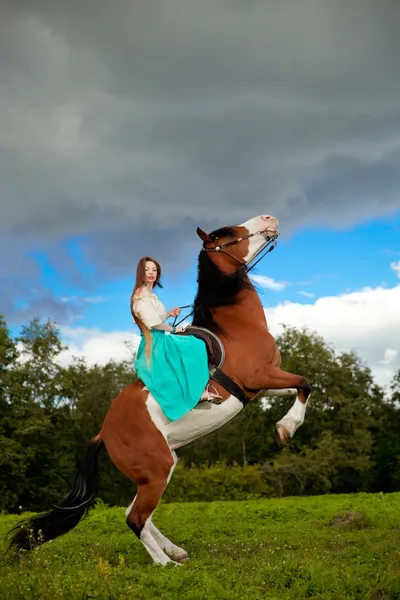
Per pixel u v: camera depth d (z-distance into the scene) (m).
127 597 4.98
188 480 26.17
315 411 39.88
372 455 41.66
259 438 40.03
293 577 5.44
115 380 38.00
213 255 7.09
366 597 4.97
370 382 42.59
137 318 6.67
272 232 7.30
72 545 7.61
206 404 6.49
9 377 32.25
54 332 34.22
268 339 6.79
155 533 6.66
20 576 5.41
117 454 6.44
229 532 8.77
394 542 7.00
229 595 4.95
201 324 6.84
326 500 13.97
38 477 32.91
